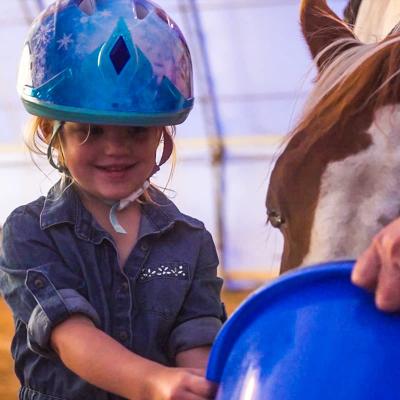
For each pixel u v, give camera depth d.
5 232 2.40
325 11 2.70
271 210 2.30
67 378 2.36
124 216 2.46
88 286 2.34
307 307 1.64
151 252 2.45
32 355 2.41
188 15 12.63
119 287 2.38
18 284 2.32
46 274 2.30
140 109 2.20
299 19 2.73
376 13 2.91
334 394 1.54
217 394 1.73
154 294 2.41
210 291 2.54
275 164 2.31
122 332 2.35
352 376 1.55
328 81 2.33
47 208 2.39
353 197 2.10
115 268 2.38
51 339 2.24
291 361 1.60
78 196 2.42
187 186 13.99
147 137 2.32
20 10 13.18
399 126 2.14
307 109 2.33
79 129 2.27
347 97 2.24
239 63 13.04
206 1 12.46
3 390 7.34
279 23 12.63
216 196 13.93
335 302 1.62
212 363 1.77
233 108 13.50
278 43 12.80
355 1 3.24
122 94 2.18
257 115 13.57
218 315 2.54
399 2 2.79
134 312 2.39
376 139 2.14
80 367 2.12
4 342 9.53
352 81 2.26
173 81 2.26
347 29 2.66
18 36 13.45
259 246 13.97
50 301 2.24
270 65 13.02
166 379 1.93
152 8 2.30
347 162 2.14
